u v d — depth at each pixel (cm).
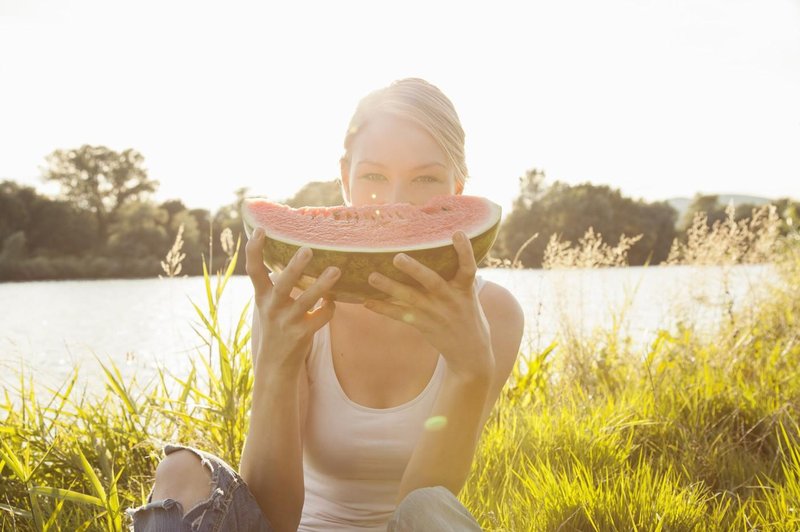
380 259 163
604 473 292
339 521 211
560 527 234
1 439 274
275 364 179
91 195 7444
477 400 181
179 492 164
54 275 6456
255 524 171
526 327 575
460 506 154
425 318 170
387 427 203
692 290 605
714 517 246
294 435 187
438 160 215
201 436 337
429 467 183
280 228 176
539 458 301
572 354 542
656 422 353
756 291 632
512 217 3036
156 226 6862
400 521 150
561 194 3241
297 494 191
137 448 337
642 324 697
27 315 2422
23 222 6712
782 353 509
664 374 457
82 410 348
